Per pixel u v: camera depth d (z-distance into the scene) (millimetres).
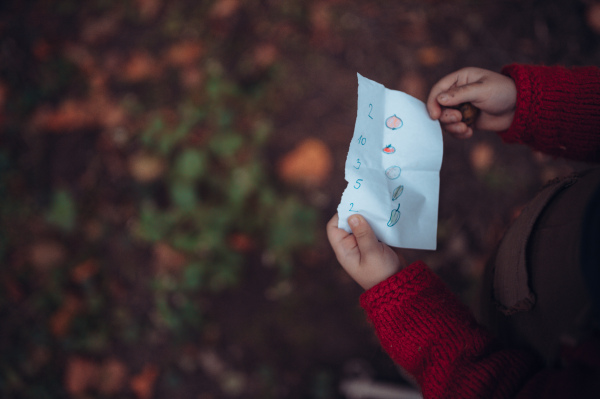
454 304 483
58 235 1032
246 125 1040
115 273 992
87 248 1016
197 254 973
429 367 466
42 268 1012
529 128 535
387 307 483
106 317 972
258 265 973
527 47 1053
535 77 522
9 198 1065
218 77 1088
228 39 1123
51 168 1084
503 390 439
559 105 519
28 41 1197
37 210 1055
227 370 926
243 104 1058
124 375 938
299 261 968
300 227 970
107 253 1007
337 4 1121
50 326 977
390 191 506
